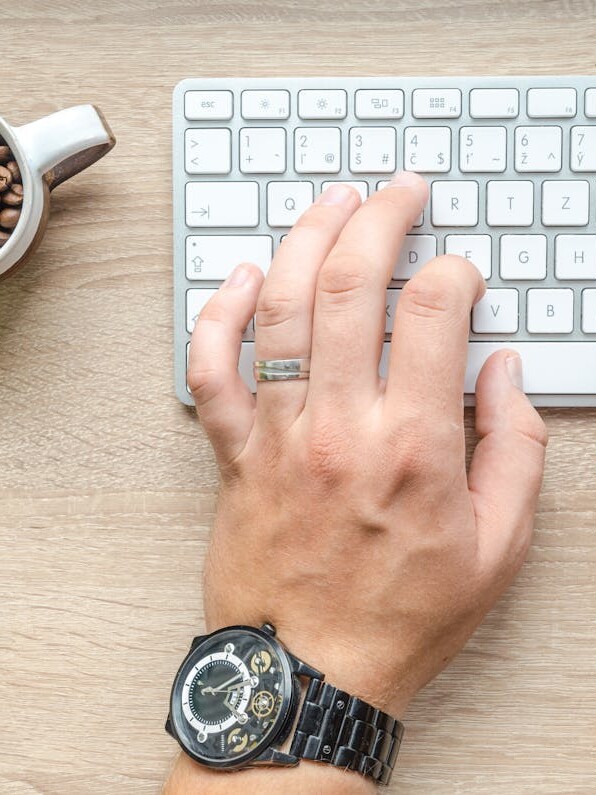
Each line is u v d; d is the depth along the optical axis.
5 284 0.60
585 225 0.55
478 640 0.58
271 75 0.59
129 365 0.60
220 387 0.52
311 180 0.56
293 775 0.48
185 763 0.51
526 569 0.58
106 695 0.59
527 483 0.53
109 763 0.59
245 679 0.49
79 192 0.60
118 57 0.59
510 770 0.58
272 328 0.50
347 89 0.55
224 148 0.56
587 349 0.56
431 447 0.48
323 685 0.48
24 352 0.60
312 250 0.51
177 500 0.59
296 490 0.50
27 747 0.59
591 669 0.58
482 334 0.56
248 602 0.51
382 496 0.48
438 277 0.48
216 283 0.56
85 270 0.60
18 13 0.60
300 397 0.50
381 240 0.50
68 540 0.59
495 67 0.59
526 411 0.53
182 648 0.59
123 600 0.59
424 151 0.55
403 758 0.58
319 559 0.49
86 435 0.60
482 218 0.55
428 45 0.59
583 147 0.55
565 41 0.58
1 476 0.60
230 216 0.56
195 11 0.59
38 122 0.54
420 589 0.49
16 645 0.59
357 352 0.49
